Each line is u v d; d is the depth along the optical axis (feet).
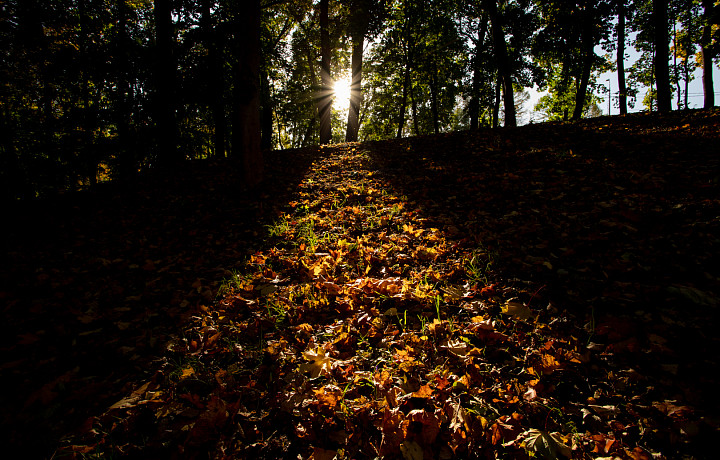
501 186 19.03
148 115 33.19
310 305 10.44
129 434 6.56
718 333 7.60
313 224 17.11
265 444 6.13
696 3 49.21
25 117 31.53
